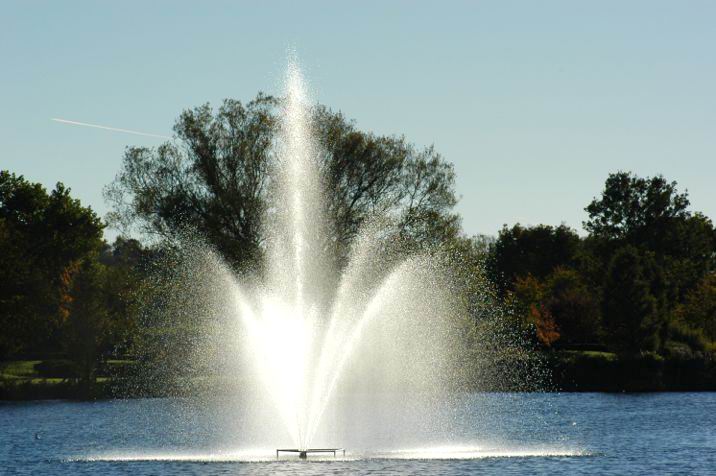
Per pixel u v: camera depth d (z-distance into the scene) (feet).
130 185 324.19
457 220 327.06
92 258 562.25
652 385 363.56
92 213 569.64
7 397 328.70
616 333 389.80
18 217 549.95
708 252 650.84
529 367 333.62
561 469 151.74
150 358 295.28
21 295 400.26
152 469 152.76
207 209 318.45
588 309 428.97
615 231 652.89
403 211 324.60
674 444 191.11
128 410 274.36
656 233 645.10
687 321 472.44
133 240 323.78
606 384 361.71
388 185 328.90
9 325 388.37
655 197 649.20
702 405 292.20
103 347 354.33
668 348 388.16
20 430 232.32
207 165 322.55
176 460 162.61
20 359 444.96
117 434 216.33
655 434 211.41
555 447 182.60
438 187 328.70
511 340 307.58
